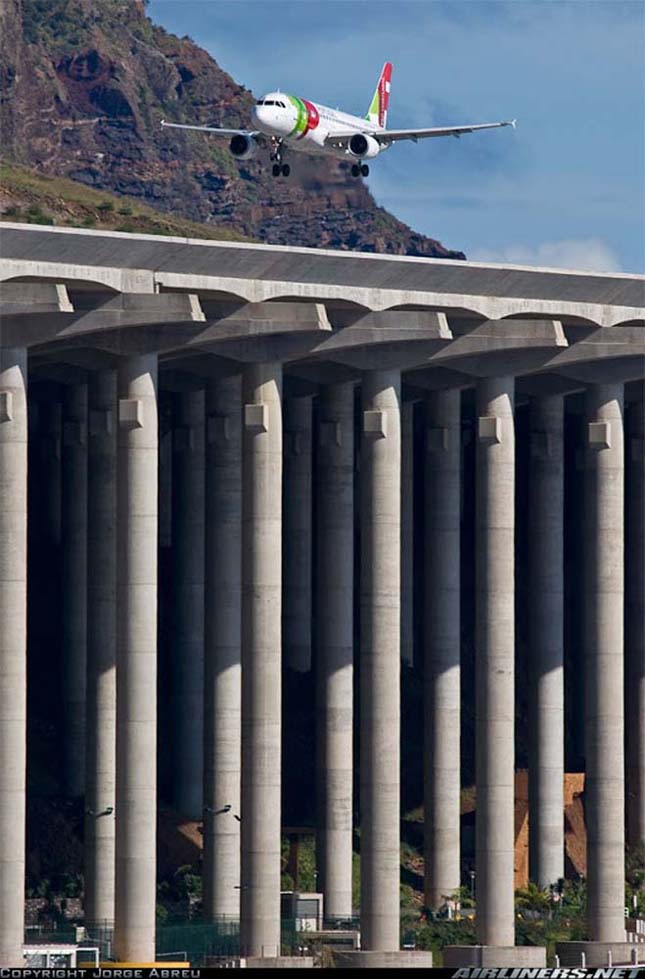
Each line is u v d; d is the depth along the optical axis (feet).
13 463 543.39
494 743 632.79
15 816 539.29
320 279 579.07
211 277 561.43
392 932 600.80
